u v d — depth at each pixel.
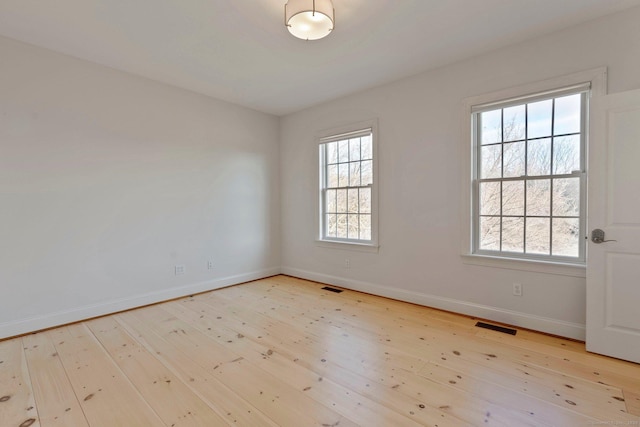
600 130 2.25
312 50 2.87
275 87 3.76
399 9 2.25
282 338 2.63
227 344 2.52
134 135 3.41
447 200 3.20
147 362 2.24
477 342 2.52
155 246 3.58
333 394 1.86
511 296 2.84
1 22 2.42
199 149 3.98
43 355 2.35
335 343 2.53
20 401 1.81
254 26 2.48
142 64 3.15
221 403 1.78
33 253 2.80
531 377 2.01
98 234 3.17
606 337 2.26
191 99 3.88
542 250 2.73
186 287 3.86
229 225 4.32
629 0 2.17
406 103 3.47
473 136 3.04
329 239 4.43
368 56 2.98
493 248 2.99
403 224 3.54
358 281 4.02
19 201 2.73
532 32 2.57
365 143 3.98
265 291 4.05
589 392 1.85
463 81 3.06
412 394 1.85
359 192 4.05
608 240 2.24
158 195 3.60
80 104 3.04
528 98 2.70
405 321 2.98
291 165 4.84
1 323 2.64
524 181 2.81
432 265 3.33
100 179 3.17
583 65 2.44
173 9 2.26
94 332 2.78
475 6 2.23
